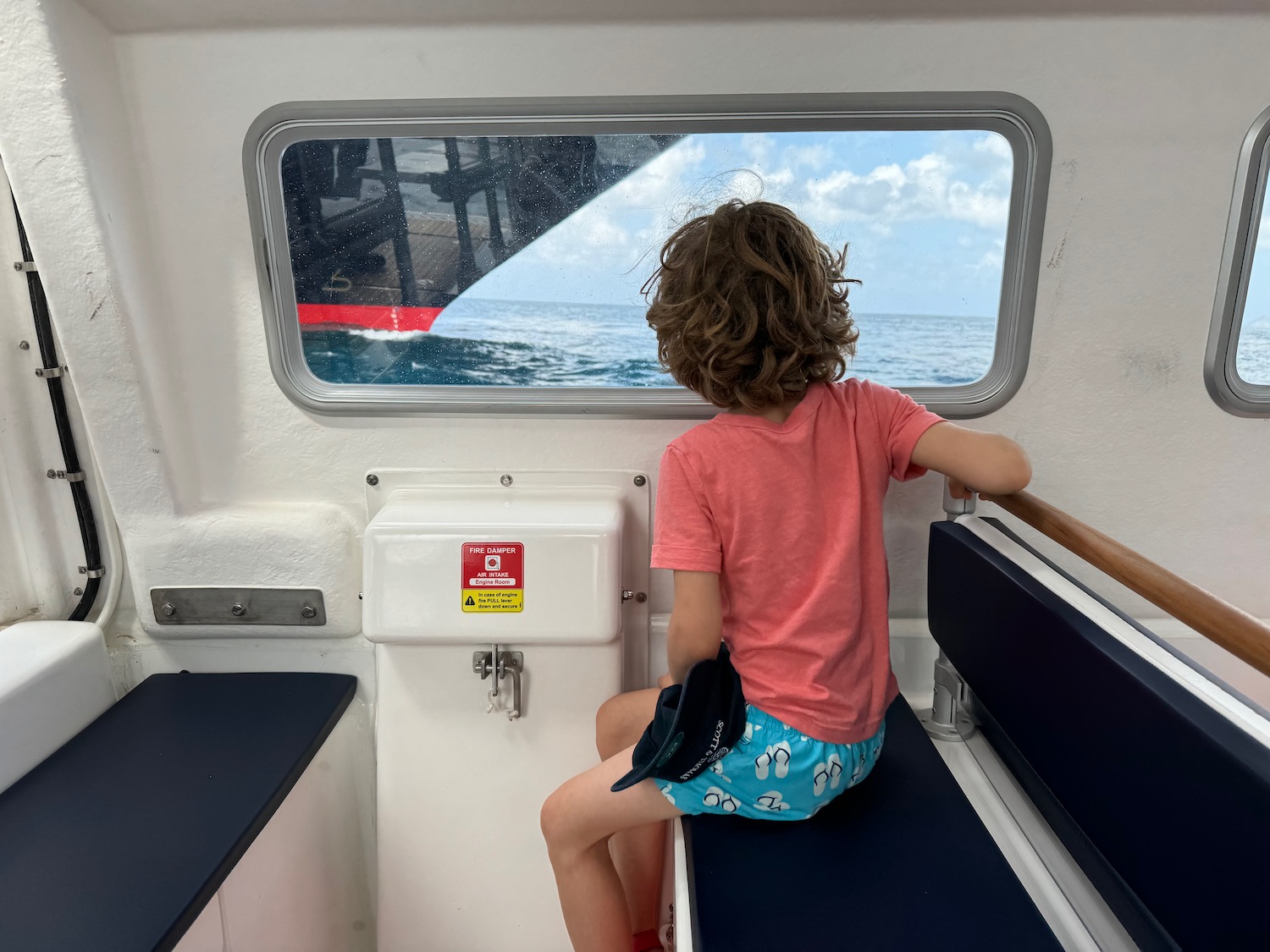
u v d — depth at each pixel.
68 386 1.61
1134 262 1.48
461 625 1.51
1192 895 0.83
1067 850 1.26
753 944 1.00
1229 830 0.76
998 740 1.49
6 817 1.35
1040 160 1.42
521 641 1.53
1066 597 1.12
